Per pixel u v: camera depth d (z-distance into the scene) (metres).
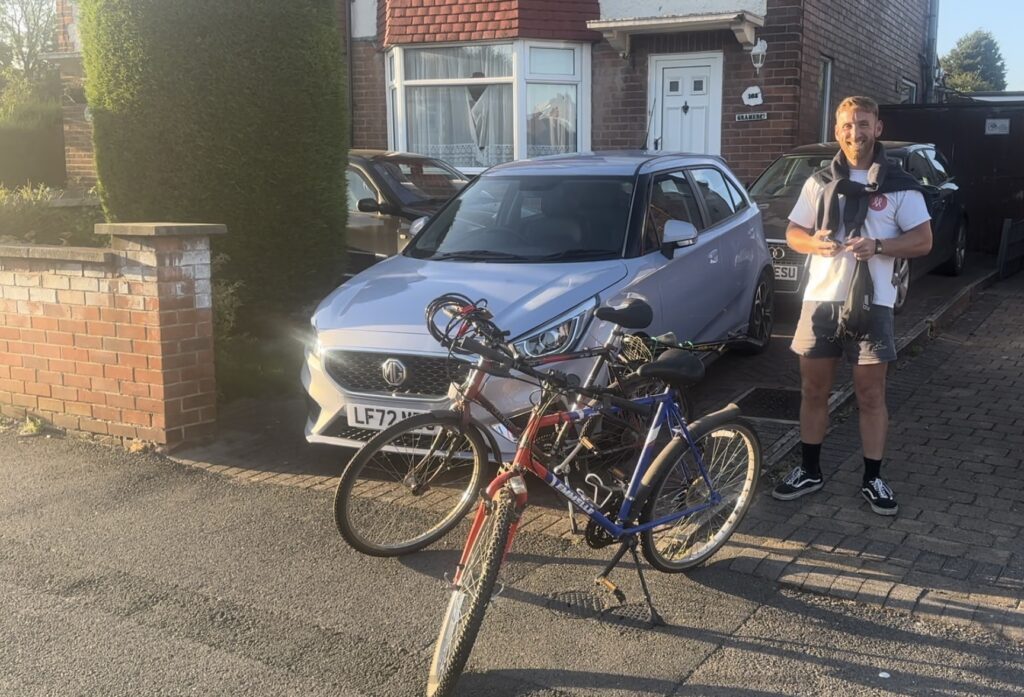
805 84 11.81
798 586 4.11
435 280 5.55
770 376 7.39
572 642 3.73
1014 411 6.46
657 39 12.11
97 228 5.82
